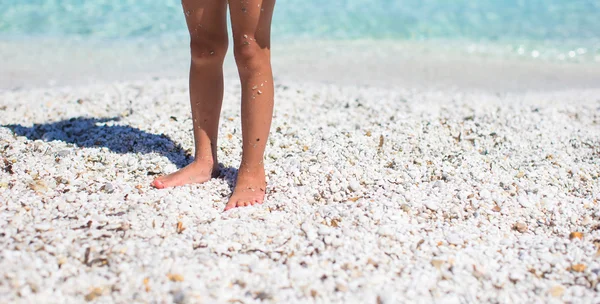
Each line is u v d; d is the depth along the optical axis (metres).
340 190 2.92
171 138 3.60
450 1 11.12
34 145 3.34
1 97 4.88
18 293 1.95
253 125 2.72
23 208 2.52
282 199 2.79
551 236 2.63
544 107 4.89
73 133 3.77
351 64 7.23
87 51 7.46
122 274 2.10
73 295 1.99
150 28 8.70
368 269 2.23
